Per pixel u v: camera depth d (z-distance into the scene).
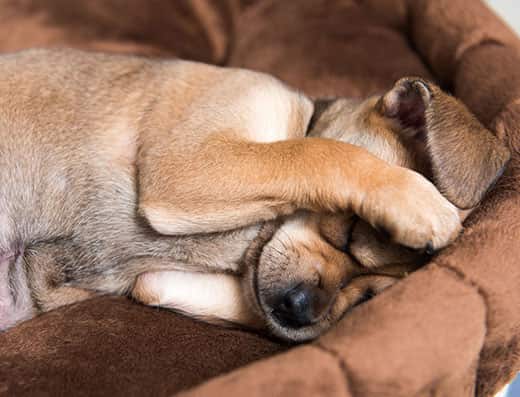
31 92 0.43
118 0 0.65
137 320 0.42
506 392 0.47
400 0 0.61
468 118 0.39
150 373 0.38
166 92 0.42
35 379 0.38
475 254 0.37
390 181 0.38
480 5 0.55
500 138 0.44
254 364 0.32
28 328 0.41
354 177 0.38
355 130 0.42
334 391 0.32
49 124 0.43
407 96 0.41
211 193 0.39
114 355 0.39
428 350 0.34
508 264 0.37
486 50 0.52
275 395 0.31
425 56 0.58
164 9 0.65
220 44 0.66
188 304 0.43
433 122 0.38
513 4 0.69
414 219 0.37
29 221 0.42
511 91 0.47
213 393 0.31
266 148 0.40
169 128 0.41
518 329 0.38
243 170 0.39
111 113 0.43
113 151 0.42
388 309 0.34
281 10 0.64
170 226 0.40
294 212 0.41
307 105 0.45
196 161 0.40
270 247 0.41
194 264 0.43
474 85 0.50
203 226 0.40
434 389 0.34
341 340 0.33
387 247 0.39
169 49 0.65
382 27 0.62
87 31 0.65
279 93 0.43
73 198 0.42
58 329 0.41
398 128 0.41
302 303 0.40
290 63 0.61
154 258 0.42
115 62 0.44
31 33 0.64
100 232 0.42
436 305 0.35
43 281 0.43
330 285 0.40
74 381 0.38
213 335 0.42
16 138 0.42
